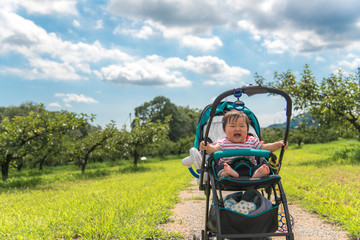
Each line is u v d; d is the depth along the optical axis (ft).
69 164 126.41
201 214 19.60
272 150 11.41
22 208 22.90
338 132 57.00
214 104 10.32
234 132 11.08
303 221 16.83
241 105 11.44
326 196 21.59
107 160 126.41
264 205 10.02
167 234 14.49
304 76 52.11
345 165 43.52
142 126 74.02
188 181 38.91
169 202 22.97
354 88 49.47
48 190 36.96
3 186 41.45
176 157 137.08
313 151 89.30
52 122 45.44
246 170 10.50
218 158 10.34
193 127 252.21
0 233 14.46
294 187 25.57
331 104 48.49
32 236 13.83
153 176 47.21
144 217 17.10
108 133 64.54
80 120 48.60
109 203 21.04
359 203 18.78
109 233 13.79
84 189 35.40
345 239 13.62
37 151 46.47
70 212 18.39
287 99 10.57
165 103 220.64
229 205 10.44
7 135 42.34
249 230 9.62
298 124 54.54
